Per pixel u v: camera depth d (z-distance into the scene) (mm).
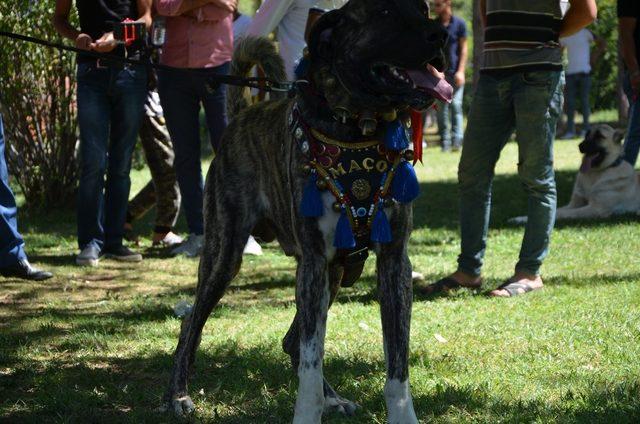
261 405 4934
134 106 8914
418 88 4078
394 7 4039
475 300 7250
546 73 7082
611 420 4438
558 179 15414
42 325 6723
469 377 5262
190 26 8742
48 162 12500
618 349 5676
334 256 4395
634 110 12148
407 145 4219
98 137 8906
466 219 7609
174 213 10125
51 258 9461
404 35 4004
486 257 9117
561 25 7254
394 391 4254
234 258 4973
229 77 5137
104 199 10039
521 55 7090
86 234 9141
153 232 10648
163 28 8641
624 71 12172
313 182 4215
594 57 22719
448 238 10281
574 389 4961
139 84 8875
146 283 8328
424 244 9992
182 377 4934
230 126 5082
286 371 5488
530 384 5098
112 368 5750
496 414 4645
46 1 11438
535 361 5531
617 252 9094
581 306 6859
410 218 4363
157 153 9891
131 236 10383
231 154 5000
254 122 4918
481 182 7520
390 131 4172
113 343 6285
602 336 5992
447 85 4129
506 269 8508
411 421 4242
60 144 12477
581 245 9555
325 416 4781
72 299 7715
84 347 6188
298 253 4633
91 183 9008
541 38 7082
